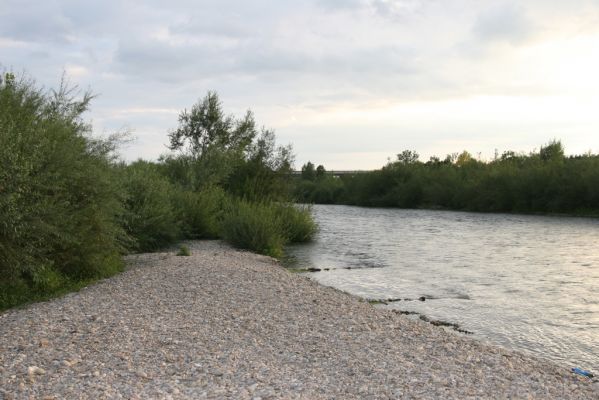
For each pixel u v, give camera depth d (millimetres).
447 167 76625
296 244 28391
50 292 12359
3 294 11359
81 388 6500
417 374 7414
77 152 13211
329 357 8055
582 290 16062
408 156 99188
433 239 30922
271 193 33250
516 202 59094
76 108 14641
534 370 8234
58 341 8352
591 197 51188
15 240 11344
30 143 11797
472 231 36062
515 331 11594
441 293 15586
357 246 27406
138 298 11531
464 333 11297
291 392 6562
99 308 10539
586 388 7496
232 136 37062
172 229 22641
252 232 23531
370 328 9938
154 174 25531
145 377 6949
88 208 13367
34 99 13508
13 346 8086
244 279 13992
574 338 11102
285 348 8438
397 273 19109
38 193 11469
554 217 49969
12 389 6426
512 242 29078
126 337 8648
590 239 30328
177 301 11305
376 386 6859
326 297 12609
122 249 15781
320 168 113188
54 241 12438
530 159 68125
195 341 8602
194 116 36281
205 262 16672
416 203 75438
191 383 6789
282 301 11742
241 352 8133
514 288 16359
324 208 73500
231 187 33938
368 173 85812
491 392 6863
